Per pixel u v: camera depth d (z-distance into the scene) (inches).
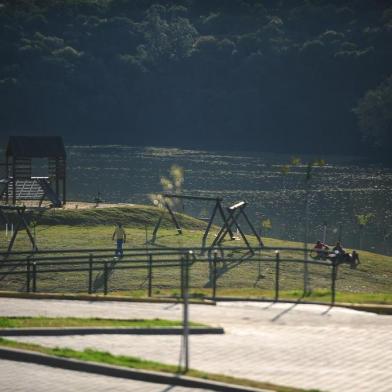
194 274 5027.1
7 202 7652.6
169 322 3029.0
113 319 3053.6
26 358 2546.8
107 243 6018.7
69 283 4726.9
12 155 7864.2
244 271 5191.9
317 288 4886.8
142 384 2370.8
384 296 3887.8
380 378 2466.8
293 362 2613.2
